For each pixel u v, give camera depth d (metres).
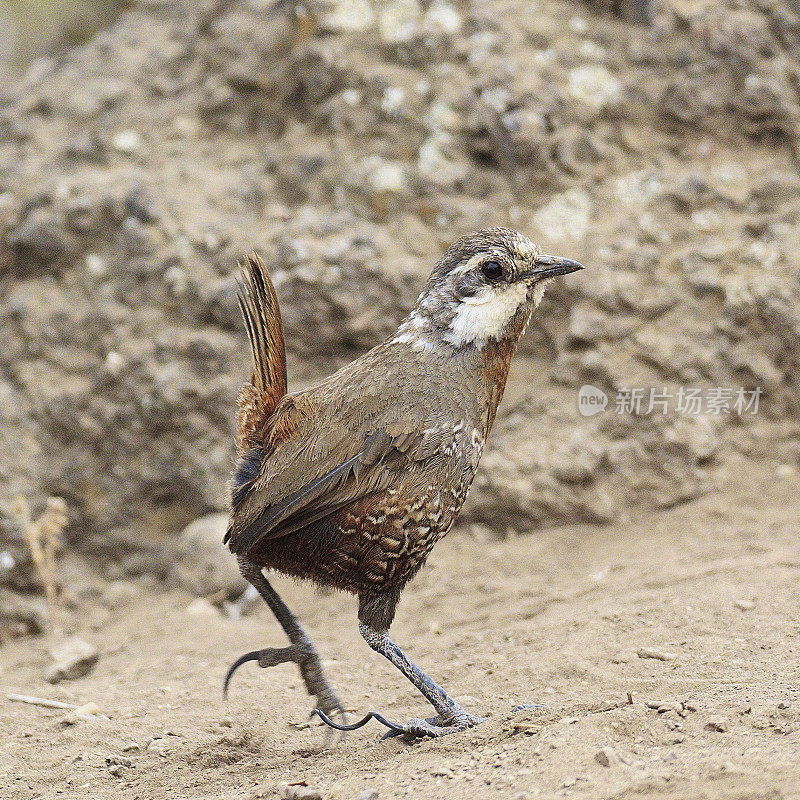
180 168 13.42
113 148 13.95
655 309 11.74
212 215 12.98
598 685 7.30
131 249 12.88
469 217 12.36
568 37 13.34
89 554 12.24
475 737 6.33
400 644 9.17
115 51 15.30
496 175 12.67
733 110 12.82
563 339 11.88
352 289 12.08
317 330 12.16
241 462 7.04
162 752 7.32
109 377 12.42
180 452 12.16
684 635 7.99
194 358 12.27
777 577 8.84
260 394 6.99
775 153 12.76
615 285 11.80
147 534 12.24
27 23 20.23
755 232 12.08
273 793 6.14
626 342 11.66
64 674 9.59
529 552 10.91
